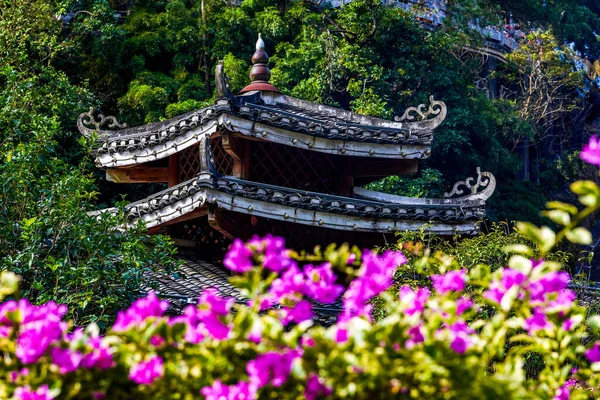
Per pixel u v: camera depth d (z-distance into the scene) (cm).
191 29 2800
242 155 1147
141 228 930
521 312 379
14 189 906
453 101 2953
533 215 3200
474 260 995
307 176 1227
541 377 402
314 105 1282
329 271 368
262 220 1160
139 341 329
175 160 1250
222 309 333
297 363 316
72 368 323
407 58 2939
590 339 577
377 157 1191
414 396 317
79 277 816
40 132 944
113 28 2662
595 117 4312
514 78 3566
